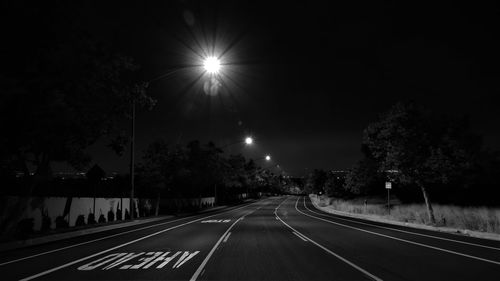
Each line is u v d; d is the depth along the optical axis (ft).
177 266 40.91
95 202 107.34
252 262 43.34
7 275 36.76
